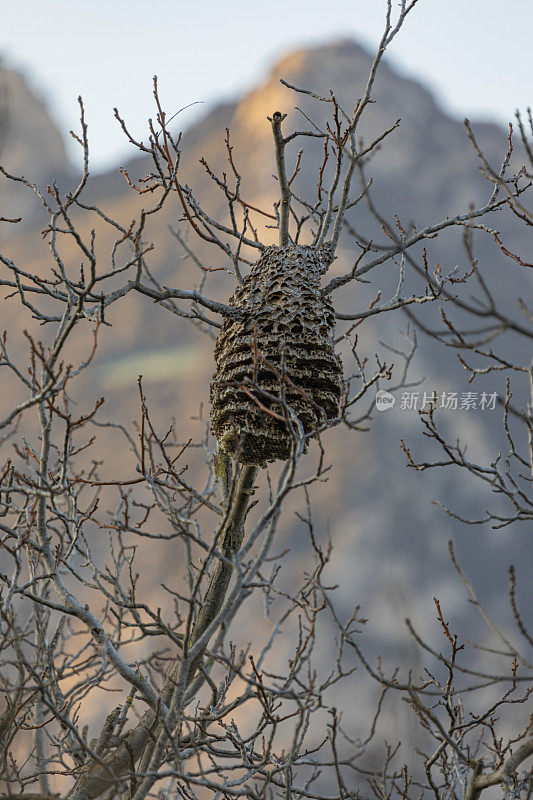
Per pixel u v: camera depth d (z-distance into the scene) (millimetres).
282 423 6426
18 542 6266
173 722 5137
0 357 5938
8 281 6191
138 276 6098
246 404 6402
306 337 6512
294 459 4895
